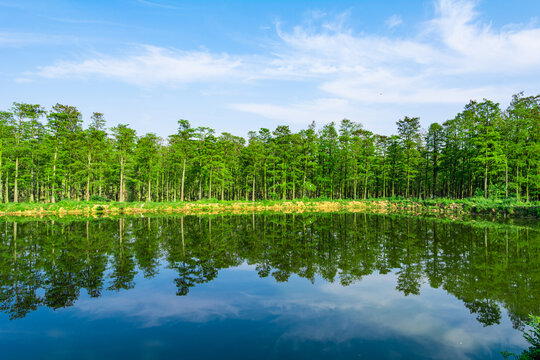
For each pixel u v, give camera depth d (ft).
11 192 183.11
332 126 178.29
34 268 37.88
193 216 107.45
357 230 70.95
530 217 96.58
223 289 30.58
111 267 38.55
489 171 130.31
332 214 116.78
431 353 18.62
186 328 22.12
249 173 176.86
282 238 59.82
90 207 121.29
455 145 153.48
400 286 31.45
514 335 21.15
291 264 40.24
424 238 59.72
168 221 89.97
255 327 22.26
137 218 99.25
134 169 173.68
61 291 29.89
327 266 39.24
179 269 37.76
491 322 23.22
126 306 26.20
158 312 24.98
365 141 170.71
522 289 30.22
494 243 53.93
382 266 39.11
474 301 27.30
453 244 53.26
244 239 58.70
